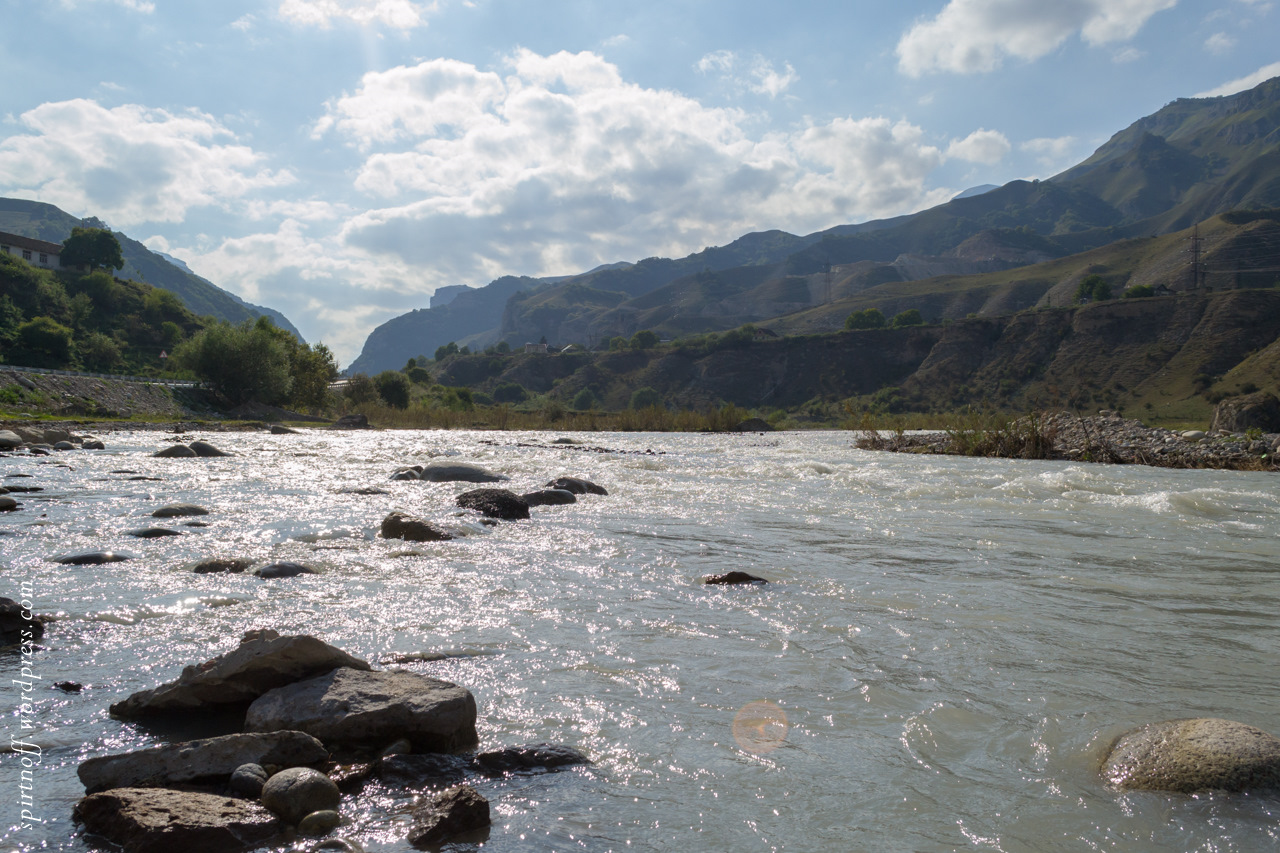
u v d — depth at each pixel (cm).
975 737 347
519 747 330
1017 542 867
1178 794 290
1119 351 12619
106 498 1221
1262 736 313
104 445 2673
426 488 1434
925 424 5178
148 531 873
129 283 11944
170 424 4488
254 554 768
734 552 806
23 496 1233
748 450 2952
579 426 6297
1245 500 1202
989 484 1461
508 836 261
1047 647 479
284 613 551
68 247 11575
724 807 285
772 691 404
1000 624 530
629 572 705
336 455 2431
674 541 877
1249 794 285
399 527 881
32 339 8250
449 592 621
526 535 917
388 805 284
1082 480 1482
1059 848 257
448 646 475
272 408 6875
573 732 352
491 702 387
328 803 280
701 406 15612
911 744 340
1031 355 13688
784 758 326
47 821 268
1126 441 2480
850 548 832
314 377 7494
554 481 1367
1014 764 321
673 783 304
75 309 9838
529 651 468
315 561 740
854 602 593
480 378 19375
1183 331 12262
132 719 364
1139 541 871
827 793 296
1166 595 614
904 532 940
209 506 1141
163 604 572
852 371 15662
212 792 292
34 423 3634
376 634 499
